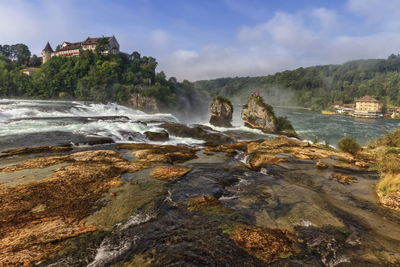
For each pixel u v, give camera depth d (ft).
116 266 17.84
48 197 29.25
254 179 40.29
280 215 26.84
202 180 38.75
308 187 37.50
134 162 47.37
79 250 19.45
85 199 29.30
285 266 18.40
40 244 19.86
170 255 19.16
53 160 45.88
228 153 63.05
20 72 342.23
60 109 139.74
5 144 58.90
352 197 33.27
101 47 368.48
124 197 30.30
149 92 291.38
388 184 33.37
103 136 74.28
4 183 33.37
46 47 428.56
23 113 117.39
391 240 22.21
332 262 19.11
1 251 18.61
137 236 21.81
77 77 316.40
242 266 18.20
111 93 296.71
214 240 21.40
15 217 24.16
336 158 56.08
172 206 28.32
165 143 81.00
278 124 133.18
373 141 92.73
